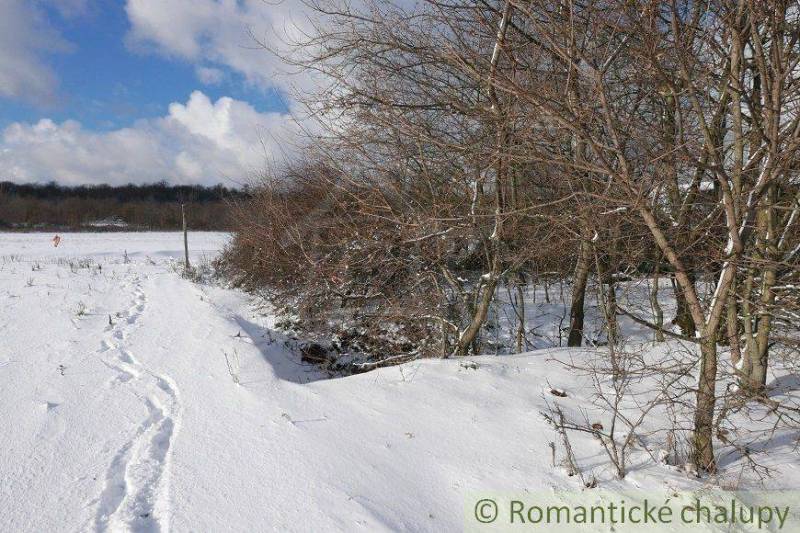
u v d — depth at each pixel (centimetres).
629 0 356
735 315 446
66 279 1301
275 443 391
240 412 448
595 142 372
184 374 550
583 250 597
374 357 750
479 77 446
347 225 737
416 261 691
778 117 321
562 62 451
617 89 498
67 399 491
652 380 512
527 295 995
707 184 501
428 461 376
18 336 724
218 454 376
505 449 393
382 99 545
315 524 298
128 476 354
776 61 319
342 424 425
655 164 405
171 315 848
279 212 960
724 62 368
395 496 331
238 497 323
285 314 899
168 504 315
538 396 486
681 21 398
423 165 575
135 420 446
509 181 577
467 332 617
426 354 655
